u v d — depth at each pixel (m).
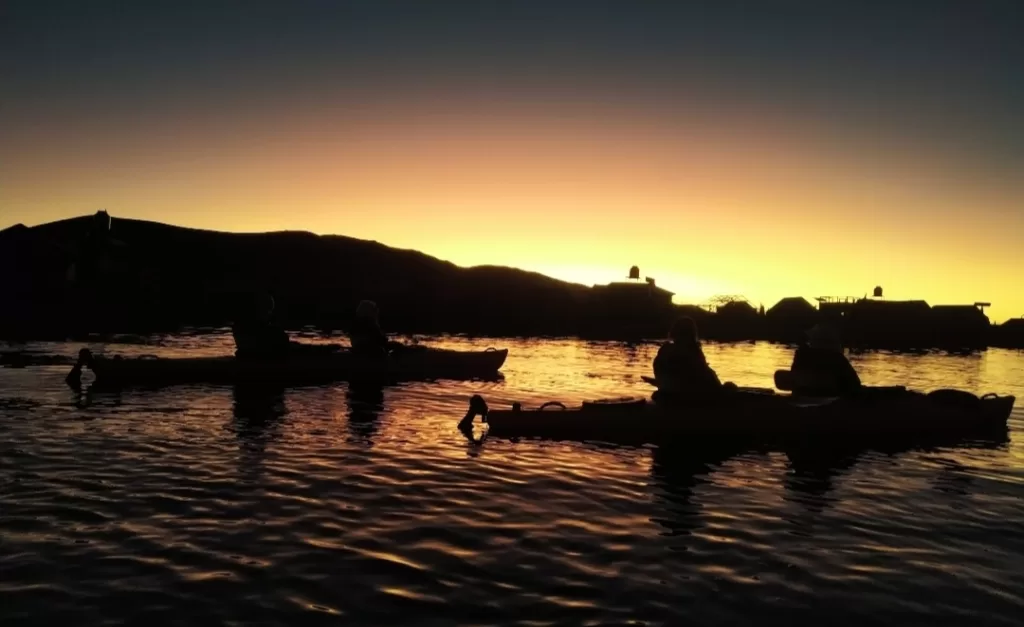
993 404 11.39
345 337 29.45
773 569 5.29
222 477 7.41
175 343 23.61
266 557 5.20
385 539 5.66
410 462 8.38
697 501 7.10
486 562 5.23
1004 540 6.09
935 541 6.03
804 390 10.87
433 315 41.28
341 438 9.63
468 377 17.67
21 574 4.78
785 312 44.59
